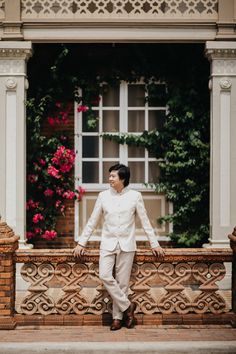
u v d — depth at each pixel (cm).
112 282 626
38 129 970
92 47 1007
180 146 990
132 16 884
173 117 992
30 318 654
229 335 618
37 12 898
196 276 660
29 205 989
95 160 1021
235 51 877
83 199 1021
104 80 1012
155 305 661
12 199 882
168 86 1003
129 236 637
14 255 651
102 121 1020
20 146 883
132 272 658
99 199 651
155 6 886
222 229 888
